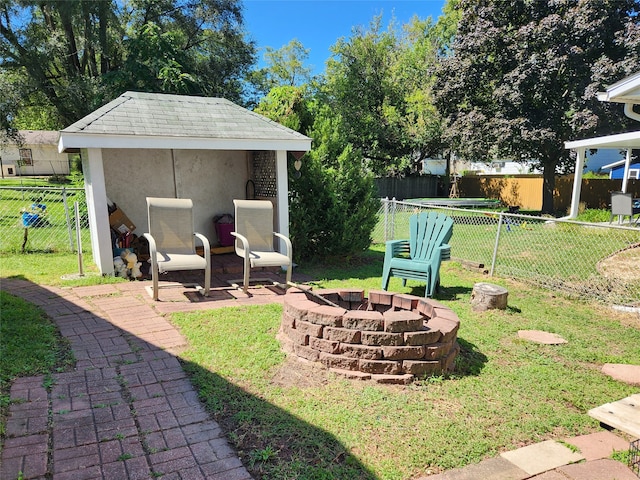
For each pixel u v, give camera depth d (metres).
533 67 14.72
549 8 15.37
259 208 5.95
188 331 3.88
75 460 2.07
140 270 6.23
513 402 2.85
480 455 2.27
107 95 14.80
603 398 2.96
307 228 7.16
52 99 15.84
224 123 6.21
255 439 2.32
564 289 5.83
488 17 16.45
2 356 3.13
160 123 5.73
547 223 12.21
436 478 2.08
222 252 7.35
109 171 6.77
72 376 2.95
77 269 6.19
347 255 7.61
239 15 19.75
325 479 2.02
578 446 2.39
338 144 7.51
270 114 7.64
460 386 3.04
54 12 15.32
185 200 5.50
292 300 3.58
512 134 15.61
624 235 9.20
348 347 3.13
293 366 3.22
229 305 4.75
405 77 23.30
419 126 22.66
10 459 2.05
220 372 3.09
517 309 5.04
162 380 2.94
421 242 5.76
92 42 16.14
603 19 13.73
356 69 22.97
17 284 5.30
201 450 2.20
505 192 22.14
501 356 3.64
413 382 3.05
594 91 13.52
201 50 20.59
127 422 2.42
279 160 6.52
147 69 15.78
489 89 17.22
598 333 4.29
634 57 12.93
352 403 2.73
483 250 9.05
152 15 18.75
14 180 29.42
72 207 10.12
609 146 12.18
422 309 3.76
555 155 16.75
